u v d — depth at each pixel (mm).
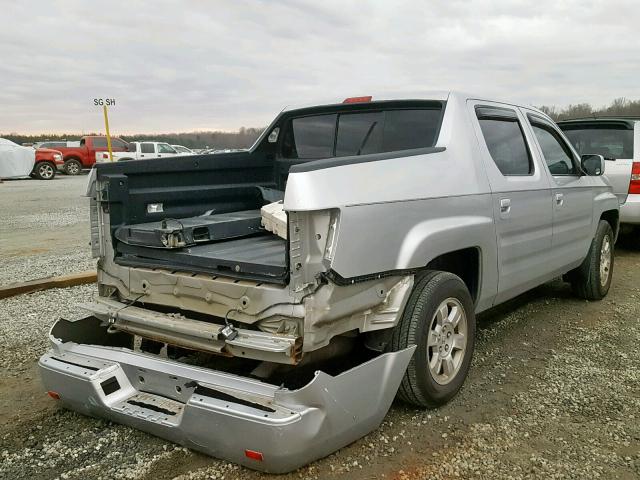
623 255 8750
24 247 9297
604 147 8695
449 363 3621
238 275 2975
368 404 2953
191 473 2926
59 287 6582
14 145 25516
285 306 2775
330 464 2979
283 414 2604
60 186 22438
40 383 4078
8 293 6211
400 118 4168
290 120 4902
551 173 4988
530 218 4461
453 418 3488
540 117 5094
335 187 2791
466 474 2902
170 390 3027
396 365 3088
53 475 2943
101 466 3016
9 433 3373
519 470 2941
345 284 2801
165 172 4035
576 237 5383
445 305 3545
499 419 3477
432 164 3502
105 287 3703
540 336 4988
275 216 3611
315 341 2775
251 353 2842
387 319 3109
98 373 3145
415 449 3133
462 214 3646
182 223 3701
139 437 3311
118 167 3689
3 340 4898
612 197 6168
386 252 3033
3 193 19328
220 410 2676
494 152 4238
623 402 3705
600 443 3205
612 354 4551
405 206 3170
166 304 3307
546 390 3885
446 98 3973
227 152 4641
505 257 4188
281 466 2691
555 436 3279
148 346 3861
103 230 3664
